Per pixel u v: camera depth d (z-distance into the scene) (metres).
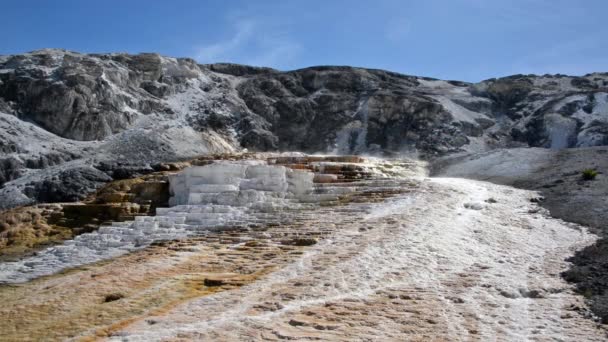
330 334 6.70
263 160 20.59
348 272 9.09
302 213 13.80
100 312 8.16
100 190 18.41
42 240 14.94
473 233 11.17
